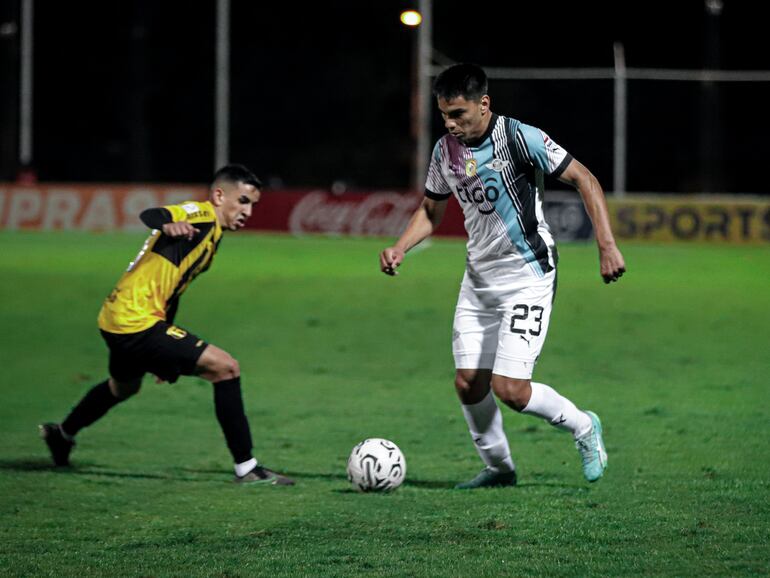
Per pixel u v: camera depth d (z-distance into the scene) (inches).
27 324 1862.7
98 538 736.3
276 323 1892.2
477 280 856.3
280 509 815.7
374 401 1282.0
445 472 956.0
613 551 693.9
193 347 894.4
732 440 1063.0
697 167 4222.4
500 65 5324.8
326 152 5182.1
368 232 3796.8
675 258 3157.0
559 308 2102.6
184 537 736.3
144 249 916.6
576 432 865.5
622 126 3786.9
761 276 2679.6
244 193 923.4
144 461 995.3
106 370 1476.4
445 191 866.1
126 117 5374.0
